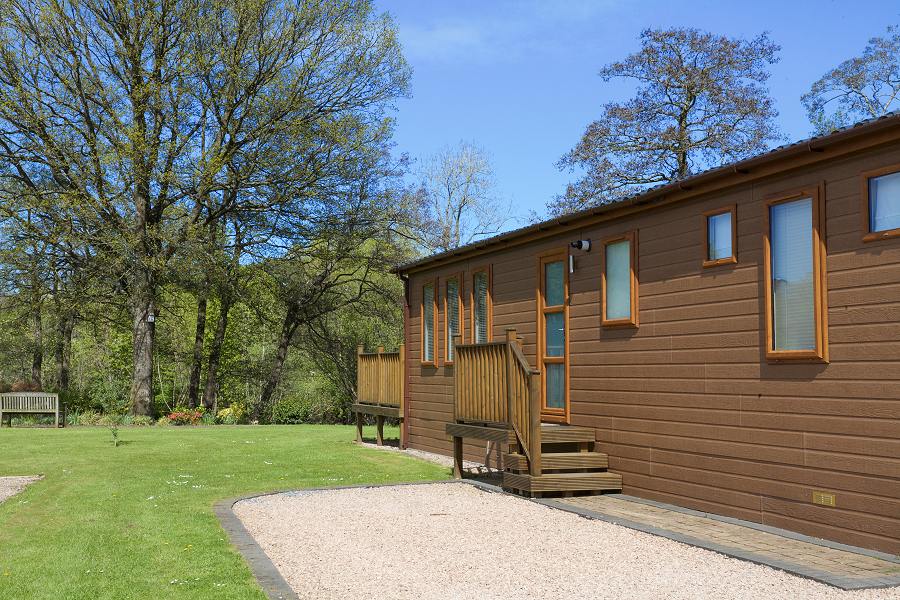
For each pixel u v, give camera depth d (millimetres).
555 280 10891
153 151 23203
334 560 6332
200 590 5309
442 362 14000
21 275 23078
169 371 34656
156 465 12055
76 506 8578
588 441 9836
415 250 33000
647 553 6480
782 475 7254
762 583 5555
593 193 26719
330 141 26062
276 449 14641
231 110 24906
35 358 28859
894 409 6293
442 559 6352
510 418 9641
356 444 15844
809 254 7113
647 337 9039
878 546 6359
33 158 22656
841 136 6469
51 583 5539
